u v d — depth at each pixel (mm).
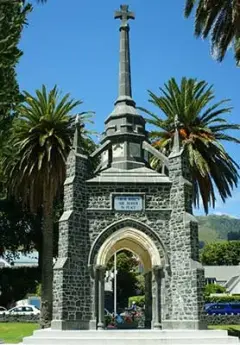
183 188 29547
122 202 29656
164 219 29625
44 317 40312
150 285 31578
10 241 54625
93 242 28891
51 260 41125
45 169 39844
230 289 95438
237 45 27125
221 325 43562
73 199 29031
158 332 26750
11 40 12969
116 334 26531
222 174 38188
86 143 42281
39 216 52938
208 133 38281
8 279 59438
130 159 31484
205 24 29297
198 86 39375
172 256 29000
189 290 27812
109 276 79875
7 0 13219
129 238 29391
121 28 35250
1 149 13828
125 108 33094
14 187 40406
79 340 25500
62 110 40281
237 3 26625
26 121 39875
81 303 27750
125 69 34344
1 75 12945
